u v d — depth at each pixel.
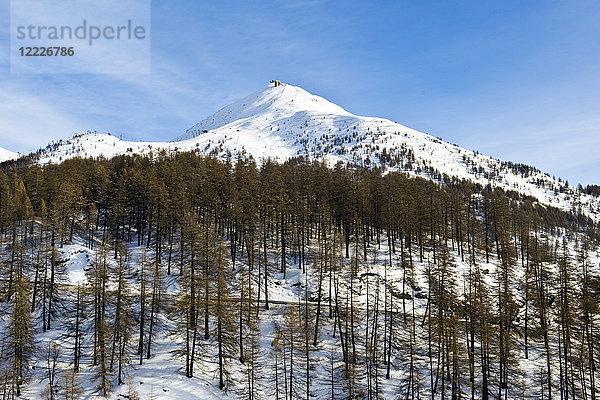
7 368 41.78
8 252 65.56
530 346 54.94
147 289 49.72
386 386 46.75
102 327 43.50
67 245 73.06
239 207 73.31
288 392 44.69
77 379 42.66
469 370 44.56
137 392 41.34
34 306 54.66
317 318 55.06
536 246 82.88
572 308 46.62
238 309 50.81
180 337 51.28
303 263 74.81
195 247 52.09
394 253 80.31
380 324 57.31
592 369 46.06
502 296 50.00
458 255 85.25
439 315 46.59
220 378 45.19
